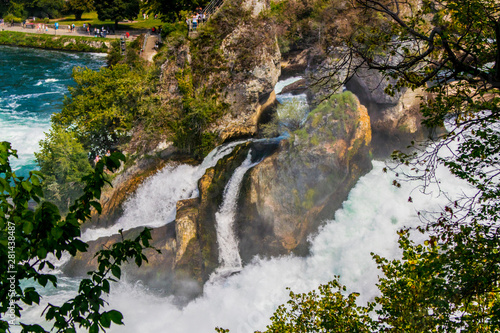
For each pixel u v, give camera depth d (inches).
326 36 1350.9
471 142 514.0
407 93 1450.5
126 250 346.9
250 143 1491.1
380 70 480.1
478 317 454.9
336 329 563.5
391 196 1246.3
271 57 1622.8
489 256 425.1
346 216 1258.0
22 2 4995.1
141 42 2554.1
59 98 2908.5
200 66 1672.0
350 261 1192.2
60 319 310.0
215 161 1551.4
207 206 1379.2
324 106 1355.8
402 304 520.4
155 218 1561.3
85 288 321.7
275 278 1254.9
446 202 1184.2
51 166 1664.6
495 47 477.1
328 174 1289.4
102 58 3846.0
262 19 1654.8
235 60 1636.3
